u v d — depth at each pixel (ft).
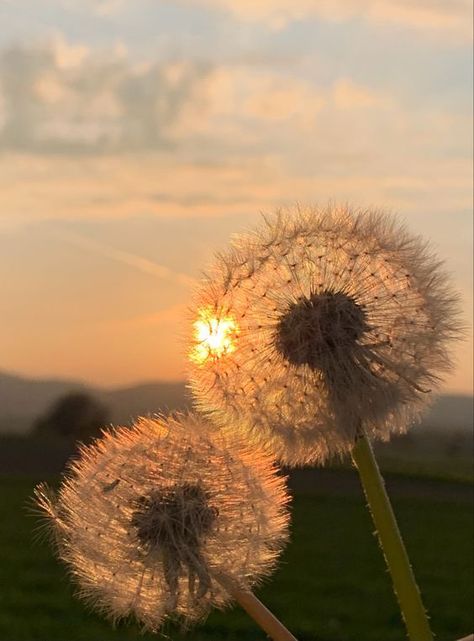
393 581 0.47
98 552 0.55
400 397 0.53
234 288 0.57
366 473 0.50
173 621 0.54
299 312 0.55
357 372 0.53
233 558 0.54
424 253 0.57
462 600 3.45
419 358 0.54
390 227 0.59
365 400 0.52
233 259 0.58
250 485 0.56
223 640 2.78
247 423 0.55
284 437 0.53
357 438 0.52
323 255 0.57
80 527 0.56
